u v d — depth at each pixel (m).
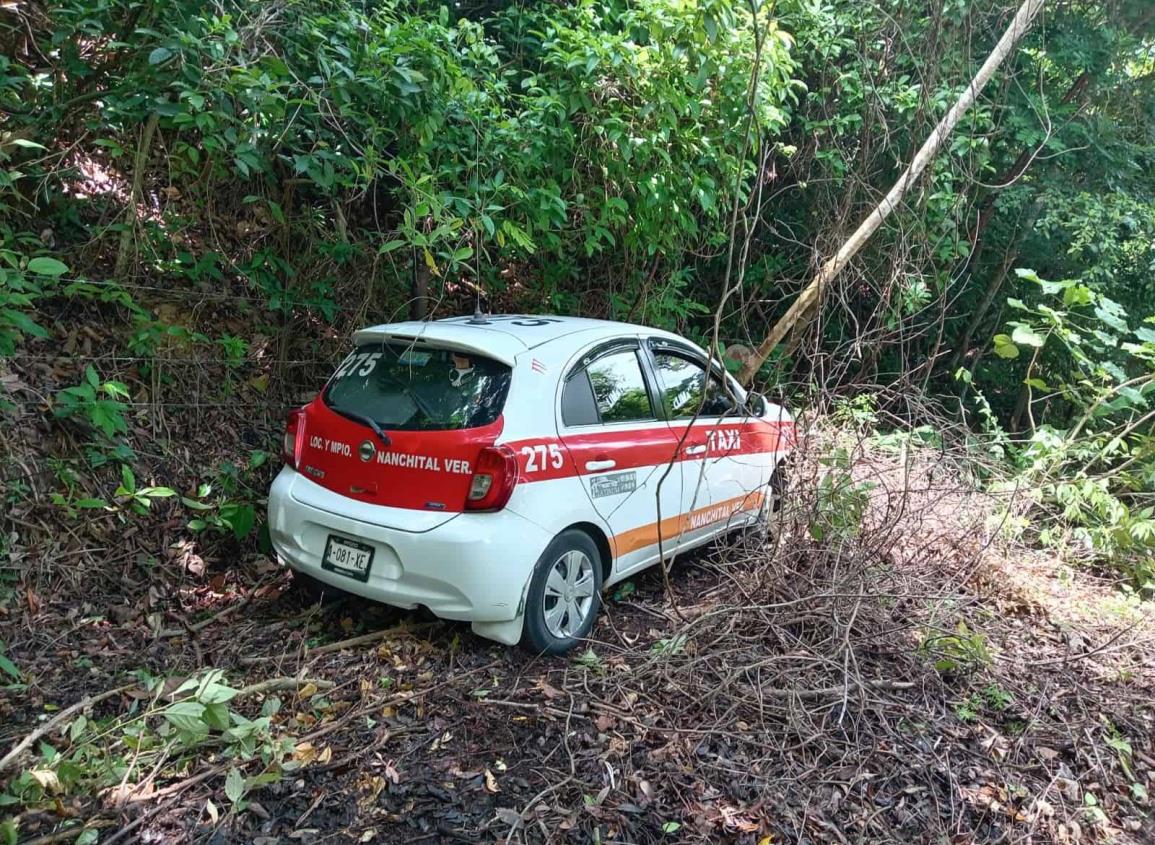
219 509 4.51
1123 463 6.15
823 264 5.14
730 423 4.78
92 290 4.68
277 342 5.79
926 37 6.70
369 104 4.79
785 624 3.89
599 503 3.84
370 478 3.55
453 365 3.68
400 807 2.71
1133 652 4.23
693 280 8.09
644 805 2.77
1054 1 7.70
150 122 4.70
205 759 2.87
